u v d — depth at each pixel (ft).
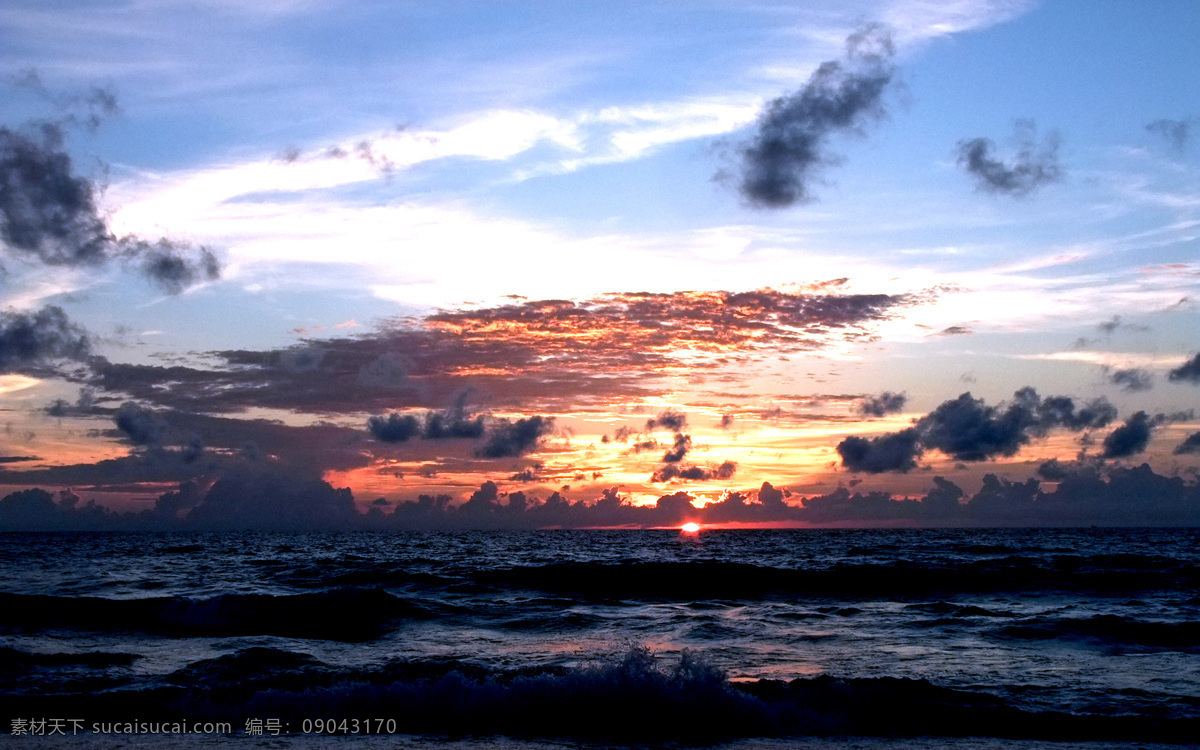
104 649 61.11
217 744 36.19
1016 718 40.65
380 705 41.98
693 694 42.06
